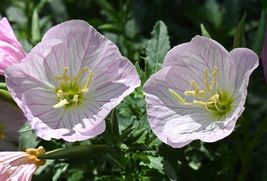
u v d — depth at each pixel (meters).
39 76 0.38
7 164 0.37
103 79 0.38
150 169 0.39
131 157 0.39
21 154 0.38
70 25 0.37
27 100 0.37
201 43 0.37
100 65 0.38
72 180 0.42
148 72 0.40
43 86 0.38
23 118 0.43
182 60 0.38
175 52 0.37
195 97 0.38
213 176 0.43
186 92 0.37
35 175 0.43
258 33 0.40
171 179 0.37
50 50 0.38
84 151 0.37
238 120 0.40
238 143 0.42
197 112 0.38
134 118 0.40
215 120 0.37
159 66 0.41
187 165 0.41
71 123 0.37
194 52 0.37
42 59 0.38
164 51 0.41
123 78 0.37
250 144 0.41
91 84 0.38
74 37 0.38
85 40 0.38
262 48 0.40
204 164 0.43
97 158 0.39
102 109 0.37
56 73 0.38
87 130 0.37
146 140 0.39
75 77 0.38
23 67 0.37
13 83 0.37
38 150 0.38
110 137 0.38
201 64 0.38
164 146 0.39
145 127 0.39
